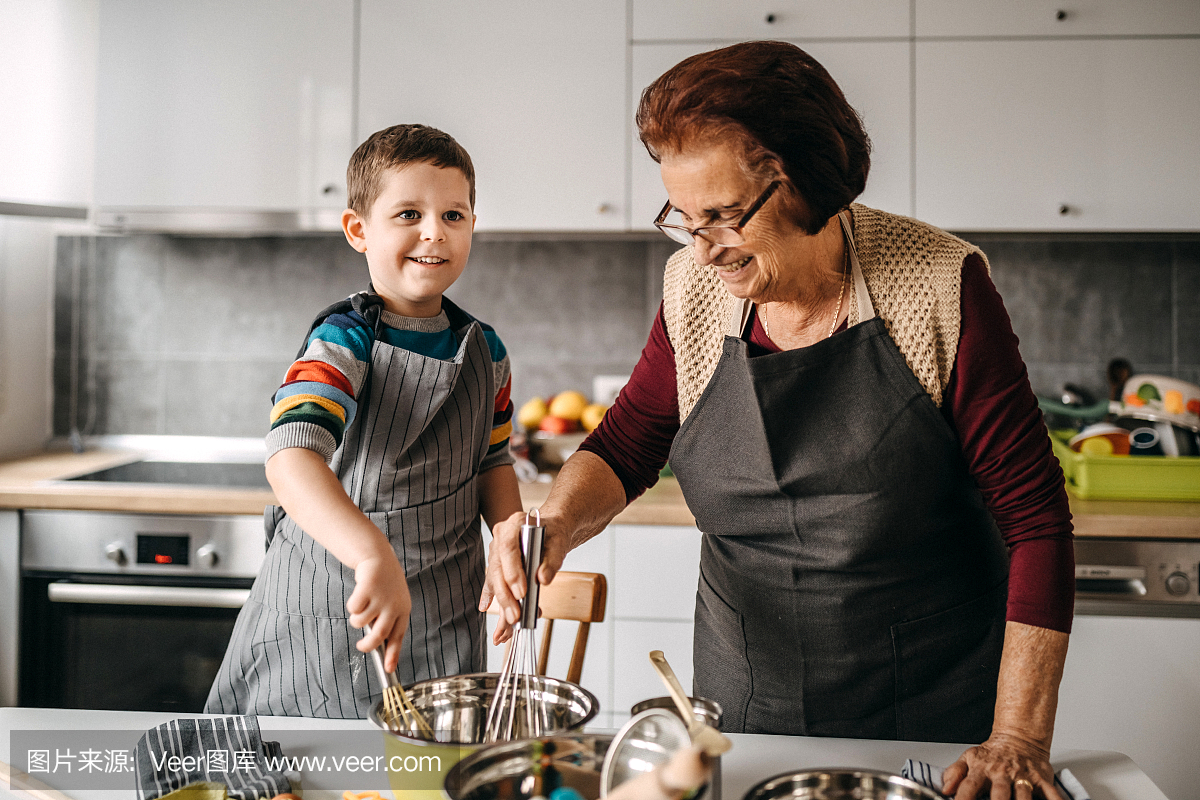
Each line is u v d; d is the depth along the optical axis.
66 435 2.53
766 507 0.99
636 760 0.67
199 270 2.50
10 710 0.95
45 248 2.49
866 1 2.06
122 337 2.51
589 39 2.11
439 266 1.07
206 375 2.51
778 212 0.81
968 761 0.77
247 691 1.10
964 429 0.91
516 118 2.12
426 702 0.77
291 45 2.14
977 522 1.00
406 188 1.05
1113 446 2.01
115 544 1.93
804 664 1.00
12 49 2.08
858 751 0.86
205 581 1.93
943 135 2.06
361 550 0.78
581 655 1.21
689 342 1.03
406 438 1.06
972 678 0.99
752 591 1.02
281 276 2.49
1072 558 0.86
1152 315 2.33
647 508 1.90
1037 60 2.04
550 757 0.66
